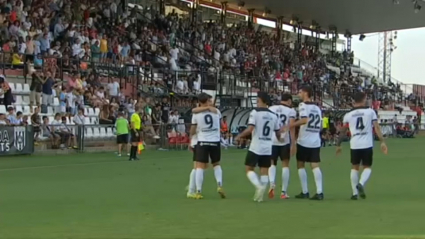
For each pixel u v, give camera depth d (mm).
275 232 9195
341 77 65000
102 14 40500
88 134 29719
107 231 9180
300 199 13258
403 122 58906
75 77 31531
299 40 64562
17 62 30391
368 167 13367
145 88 36562
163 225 9750
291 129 13234
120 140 27125
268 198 13398
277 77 52312
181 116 35875
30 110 29172
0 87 27703
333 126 42281
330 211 11383
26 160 23859
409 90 76875
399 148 36344
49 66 31125
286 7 58750
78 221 10086
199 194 13273
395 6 57188
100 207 11773
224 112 40094
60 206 11898
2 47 30062
